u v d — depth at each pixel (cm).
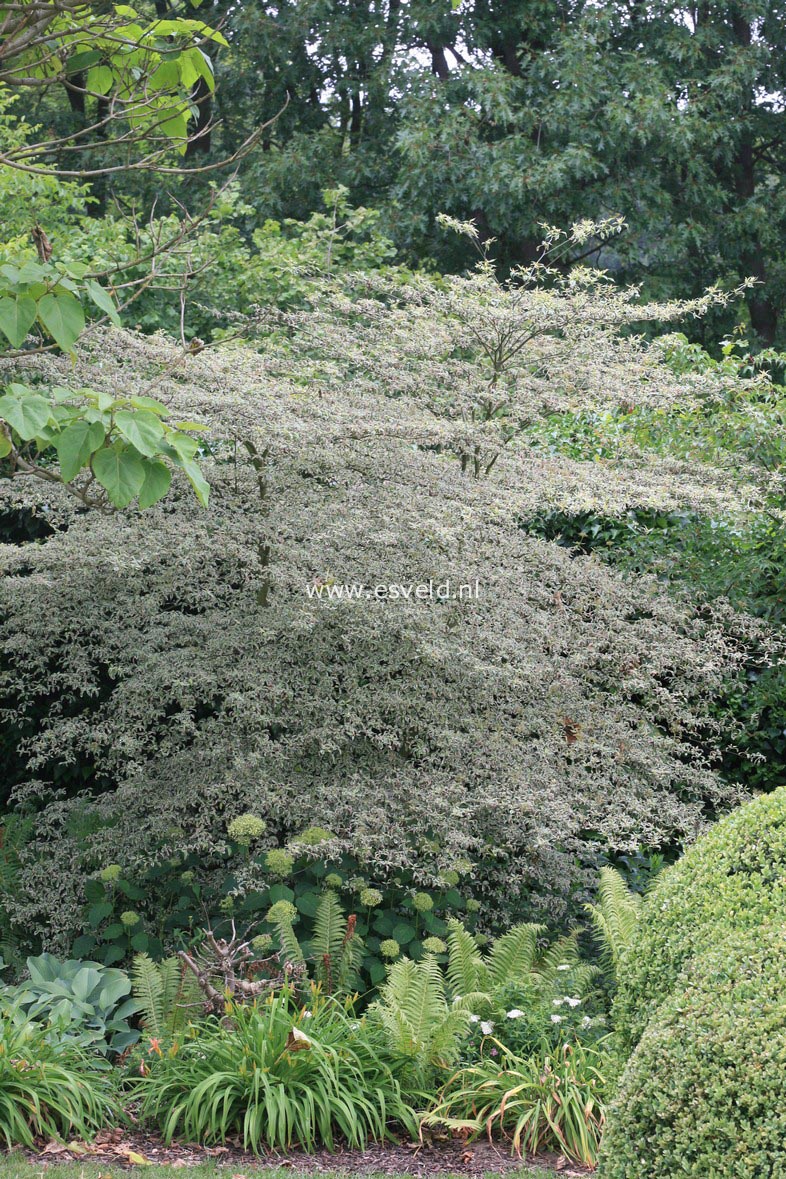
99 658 607
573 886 575
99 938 521
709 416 788
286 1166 375
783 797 339
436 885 500
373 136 1508
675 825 527
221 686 550
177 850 523
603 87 1268
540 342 618
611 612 564
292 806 517
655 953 319
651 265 1398
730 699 655
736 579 662
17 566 567
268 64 1481
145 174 1359
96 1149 381
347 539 516
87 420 280
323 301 622
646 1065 274
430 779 517
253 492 566
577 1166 380
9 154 358
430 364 586
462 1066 427
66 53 394
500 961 492
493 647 520
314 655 542
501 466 579
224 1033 421
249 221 1436
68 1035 435
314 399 534
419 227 1312
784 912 296
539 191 1238
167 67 388
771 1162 243
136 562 495
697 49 1317
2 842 637
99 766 703
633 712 565
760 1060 253
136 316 995
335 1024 432
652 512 721
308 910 490
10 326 287
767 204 1395
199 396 487
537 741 533
